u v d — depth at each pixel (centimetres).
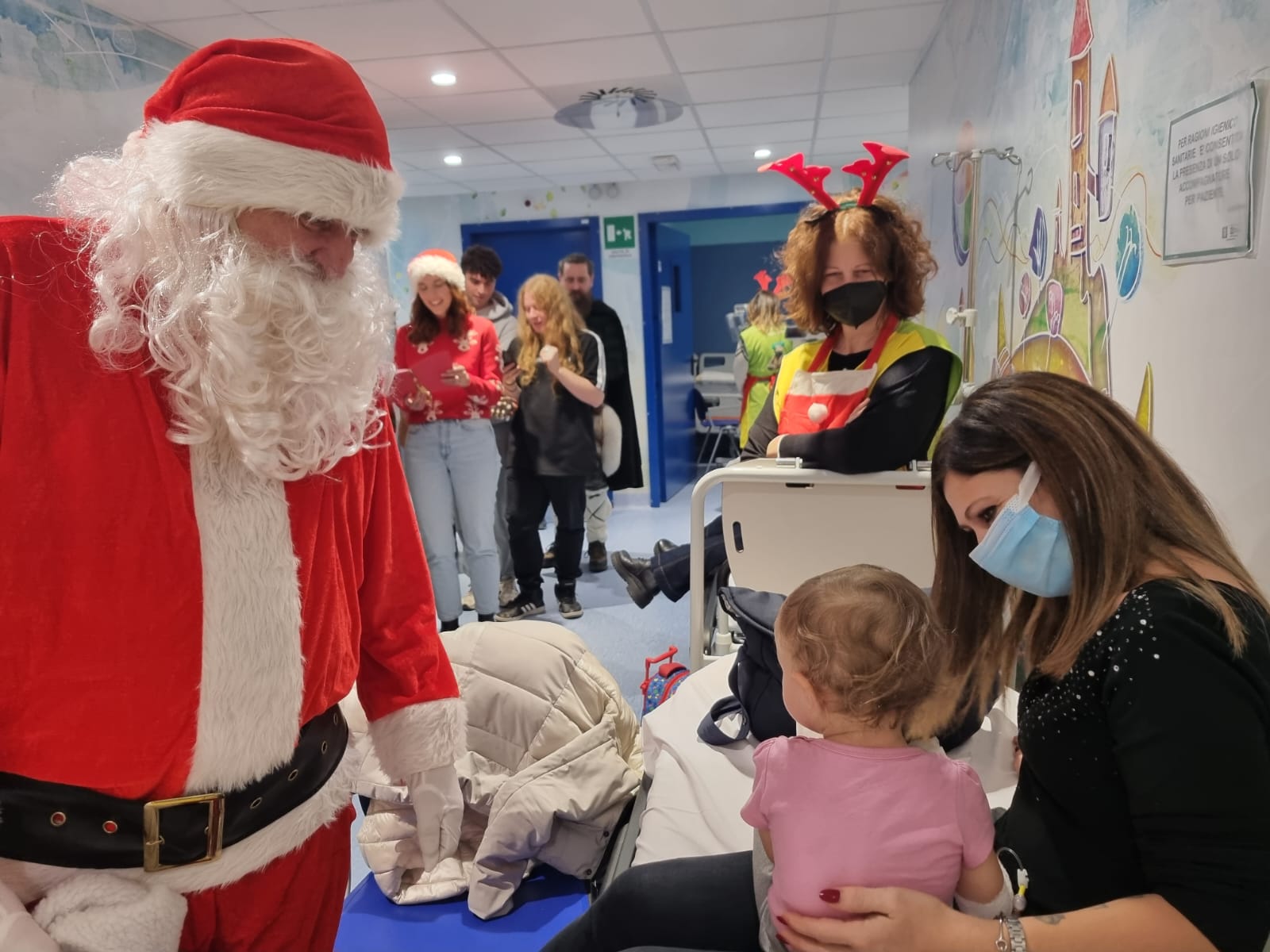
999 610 106
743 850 130
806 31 312
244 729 85
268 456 82
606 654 323
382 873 157
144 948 81
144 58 288
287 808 92
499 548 386
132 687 80
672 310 646
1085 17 167
